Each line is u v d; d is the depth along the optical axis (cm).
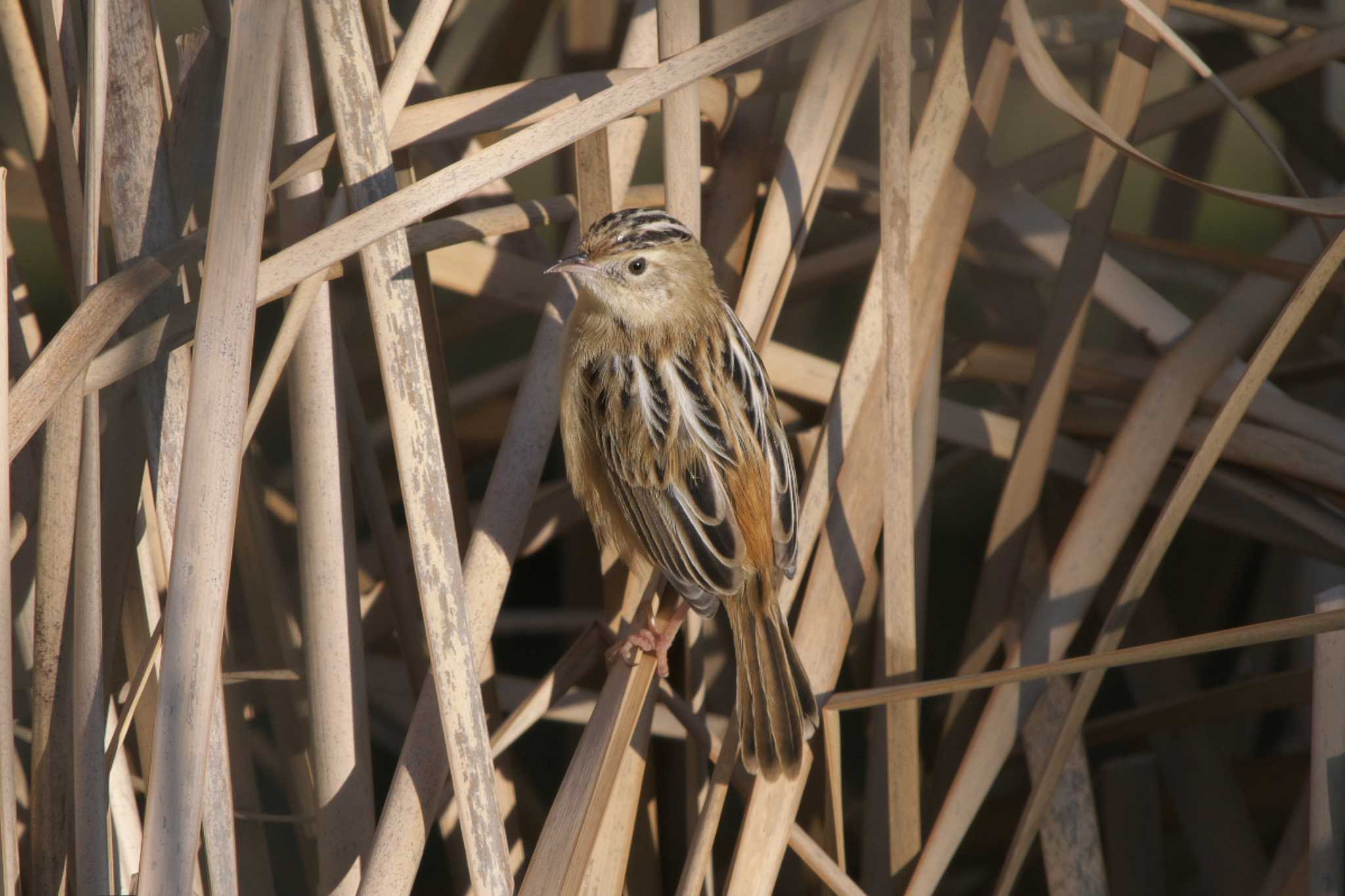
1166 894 1005
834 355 1432
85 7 684
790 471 746
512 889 602
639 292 764
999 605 845
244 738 794
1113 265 928
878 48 812
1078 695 673
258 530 816
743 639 711
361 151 636
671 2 742
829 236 1190
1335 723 661
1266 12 943
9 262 732
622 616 803
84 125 688
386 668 1001
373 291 625
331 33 625
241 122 559
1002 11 784
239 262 560
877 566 1048
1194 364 811
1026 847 680
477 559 701
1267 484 868
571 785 626
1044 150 938
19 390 583
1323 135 1085
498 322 1208
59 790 677
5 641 560
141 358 630
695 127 773
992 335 1032
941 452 1149
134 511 693
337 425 669
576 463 791
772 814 659
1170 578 1240
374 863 618
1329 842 656
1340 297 1035
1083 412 946
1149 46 778
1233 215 1669
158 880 543
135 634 761
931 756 1027
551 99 768
